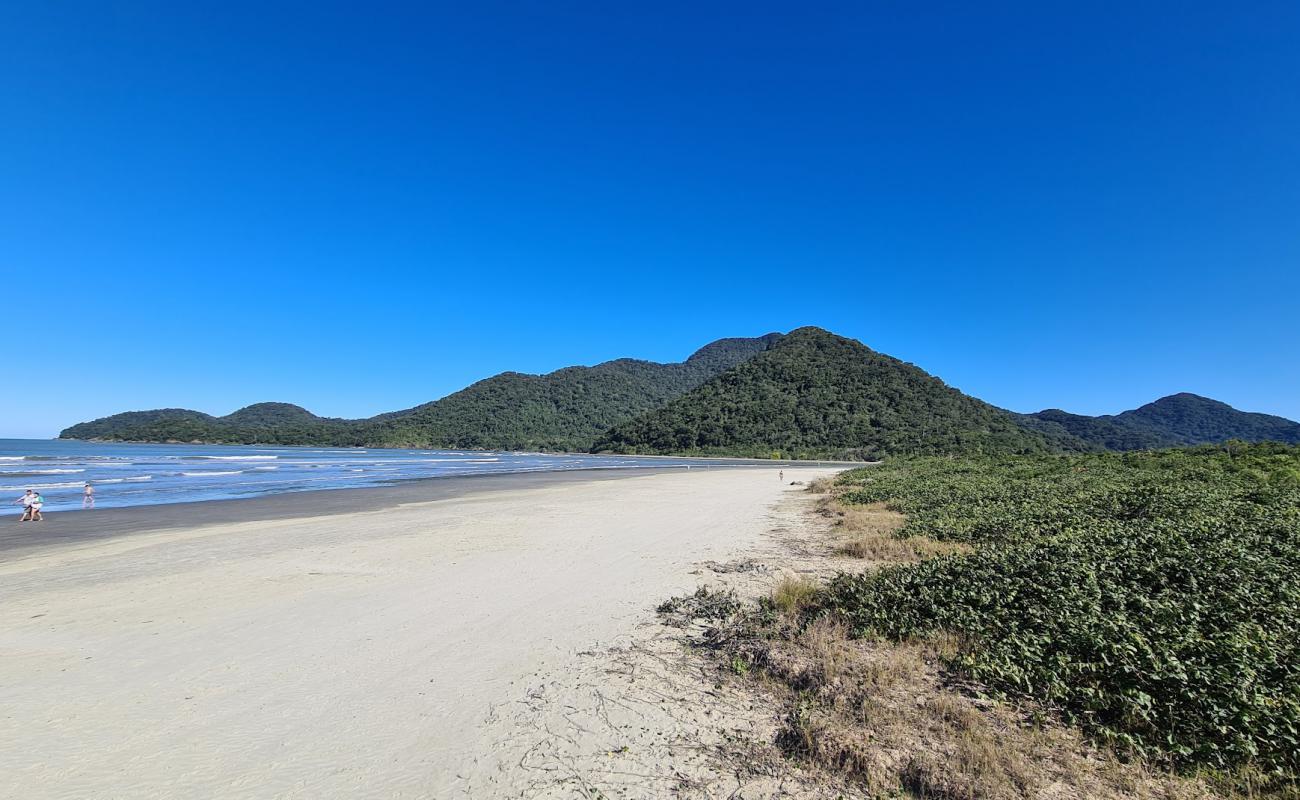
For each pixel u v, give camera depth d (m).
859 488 27.47
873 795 4.20
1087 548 9.66
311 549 13.73
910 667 6.19
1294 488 17.33
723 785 4.38
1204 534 10.23
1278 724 4.38
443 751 4.94
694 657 6.94
